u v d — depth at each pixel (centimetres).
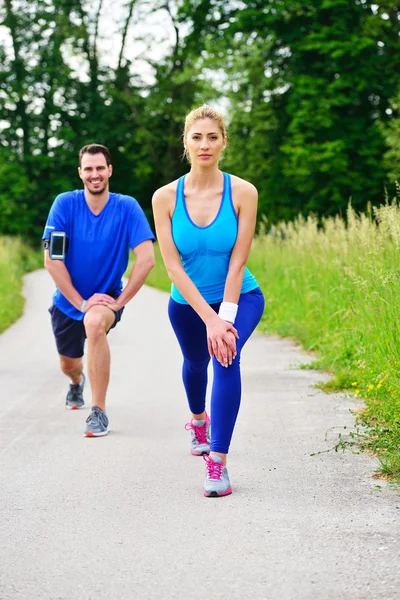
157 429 663
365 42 3356
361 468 527
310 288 1294
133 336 1300
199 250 512
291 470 528
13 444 619
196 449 579
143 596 342
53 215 685
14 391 851
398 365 689
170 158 5397
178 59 5097
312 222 1506
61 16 5291
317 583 349
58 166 5594
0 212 5253
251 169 4053
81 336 728
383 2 3472
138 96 5441
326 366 945
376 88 3453
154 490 494
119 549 396
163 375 928
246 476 518
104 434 643
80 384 761
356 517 434
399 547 388
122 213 686
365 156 3559
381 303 774
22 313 1767
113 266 690
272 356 1065
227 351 490
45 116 5484
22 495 491
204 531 418
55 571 371
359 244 1082
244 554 384
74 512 456
